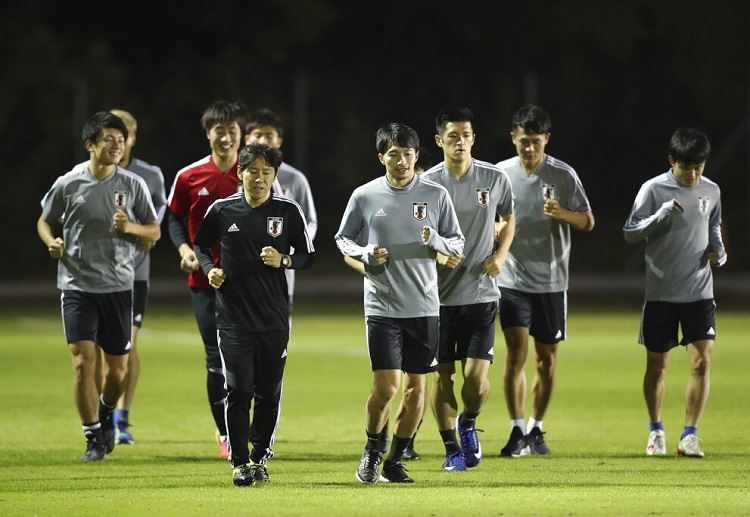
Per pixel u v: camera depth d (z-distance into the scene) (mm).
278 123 40844
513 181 37969
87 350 35594
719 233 37562
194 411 47688
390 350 30109
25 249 139250
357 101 144000
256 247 29719
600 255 141875
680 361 66688
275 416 30781
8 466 34062
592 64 163625
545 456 36406
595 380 57844
